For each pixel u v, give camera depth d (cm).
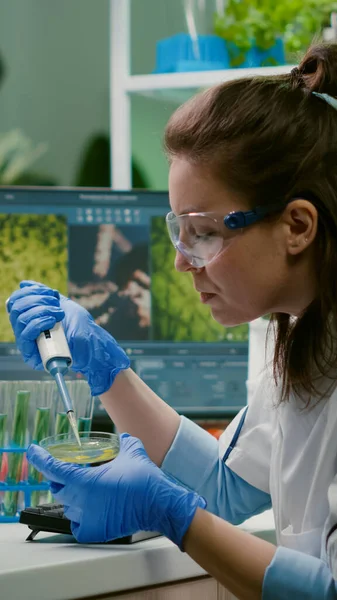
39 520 118
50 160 269
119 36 207
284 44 205
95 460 116
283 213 106
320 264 109
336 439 108
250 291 109
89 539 112
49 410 137
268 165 105
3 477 134
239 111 107
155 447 136
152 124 245
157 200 193
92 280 191
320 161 107
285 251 108
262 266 108
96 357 134
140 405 136
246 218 105
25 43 264
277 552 100
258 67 192
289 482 116
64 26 266
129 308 193
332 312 109
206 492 135
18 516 134
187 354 194
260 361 186
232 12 203
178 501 106
